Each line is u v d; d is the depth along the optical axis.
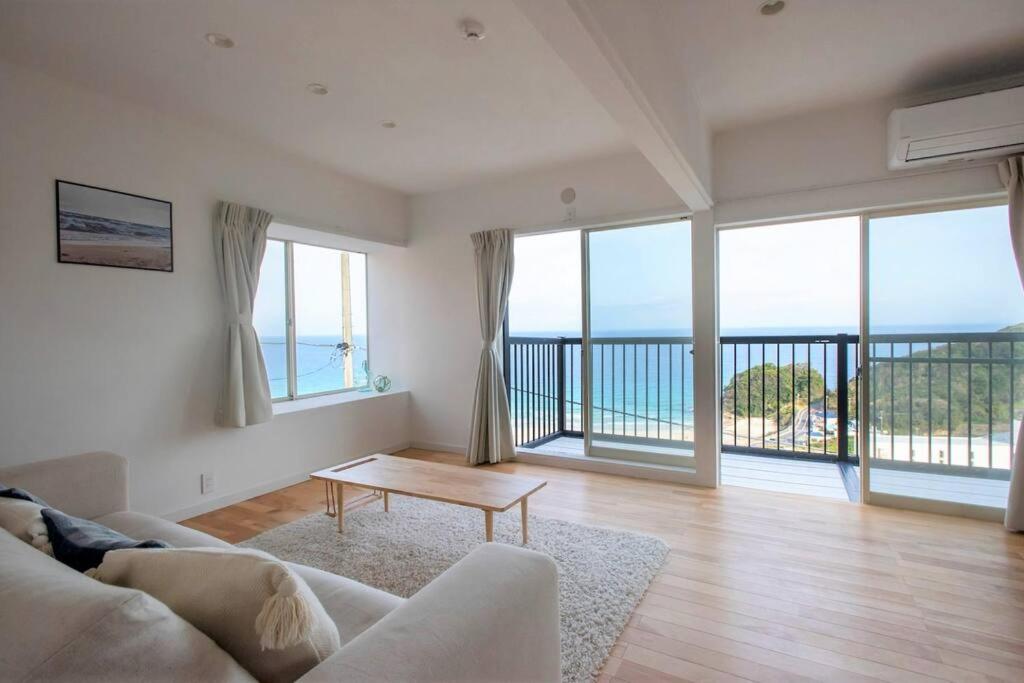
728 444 4.65
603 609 1.91
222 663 0.69
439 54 2.29
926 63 2.47
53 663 0.56
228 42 2.17
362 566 2.28
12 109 2.31
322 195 3.85
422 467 2.86
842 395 4.12
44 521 1.12
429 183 4.30
